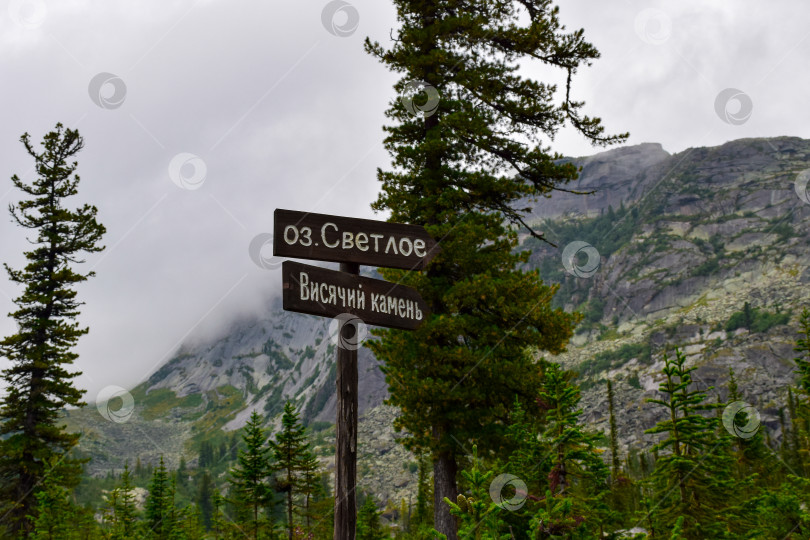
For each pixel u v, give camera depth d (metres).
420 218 16.11
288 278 5.46
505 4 17.45
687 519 6.77
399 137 17.31
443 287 15.47
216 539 26.95
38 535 20.70
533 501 6.00
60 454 30.91
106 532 25.19
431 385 13.95
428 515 38.72
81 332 33.12
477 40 16.62
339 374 5.71
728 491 6.97
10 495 29.53
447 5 17.14
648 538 6.46
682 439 7.21
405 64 16.89
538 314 14.64
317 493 22.92
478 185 15.96
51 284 33.16
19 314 32.75
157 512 28.91
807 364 11.45
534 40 15.95
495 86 16.52
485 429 13.91
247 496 22.70
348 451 5.58
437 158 16.36
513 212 16.84
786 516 6.42
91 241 34.84
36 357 31.28
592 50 16.17
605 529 6.29
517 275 15.30
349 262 5.88
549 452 6.69
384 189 16.12
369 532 27.42
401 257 6.05
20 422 31.39
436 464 14.56
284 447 22.83
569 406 6.84
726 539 6.62
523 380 13.75
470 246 15.29
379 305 5.89
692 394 7.28
